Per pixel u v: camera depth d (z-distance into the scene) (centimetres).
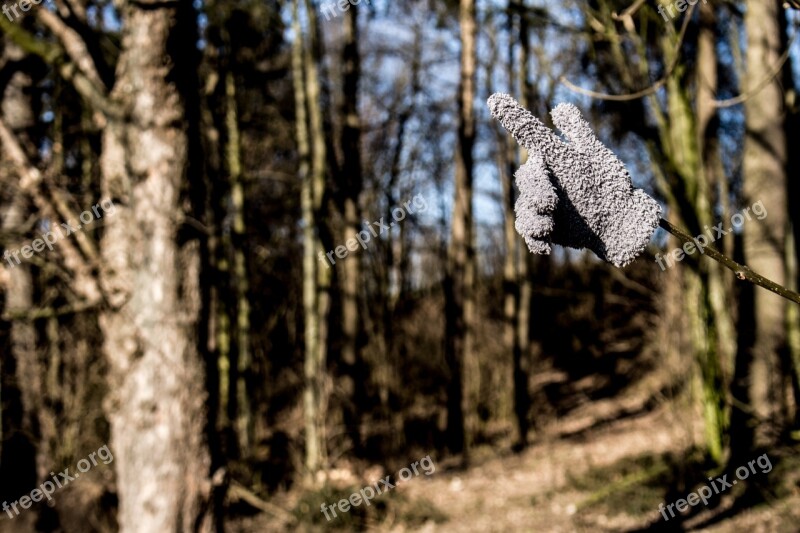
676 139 708
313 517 777
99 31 582
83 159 902
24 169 421
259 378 1140
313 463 946
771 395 690
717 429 716
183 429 409
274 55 1177
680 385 778
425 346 1342
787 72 701
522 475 945
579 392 1406
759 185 690
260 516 831
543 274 1547
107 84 420
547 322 1565
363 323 1255
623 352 1451
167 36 408
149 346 406
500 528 739
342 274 1212
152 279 407
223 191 1022
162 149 409
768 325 694
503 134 1216
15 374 810
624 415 1198
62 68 410
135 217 409
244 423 996
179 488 407
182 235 414
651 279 1000
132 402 407
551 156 108
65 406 806
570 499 789
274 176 1112
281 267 1307
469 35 1138
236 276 1131
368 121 1525
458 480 938
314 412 969
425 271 1677
